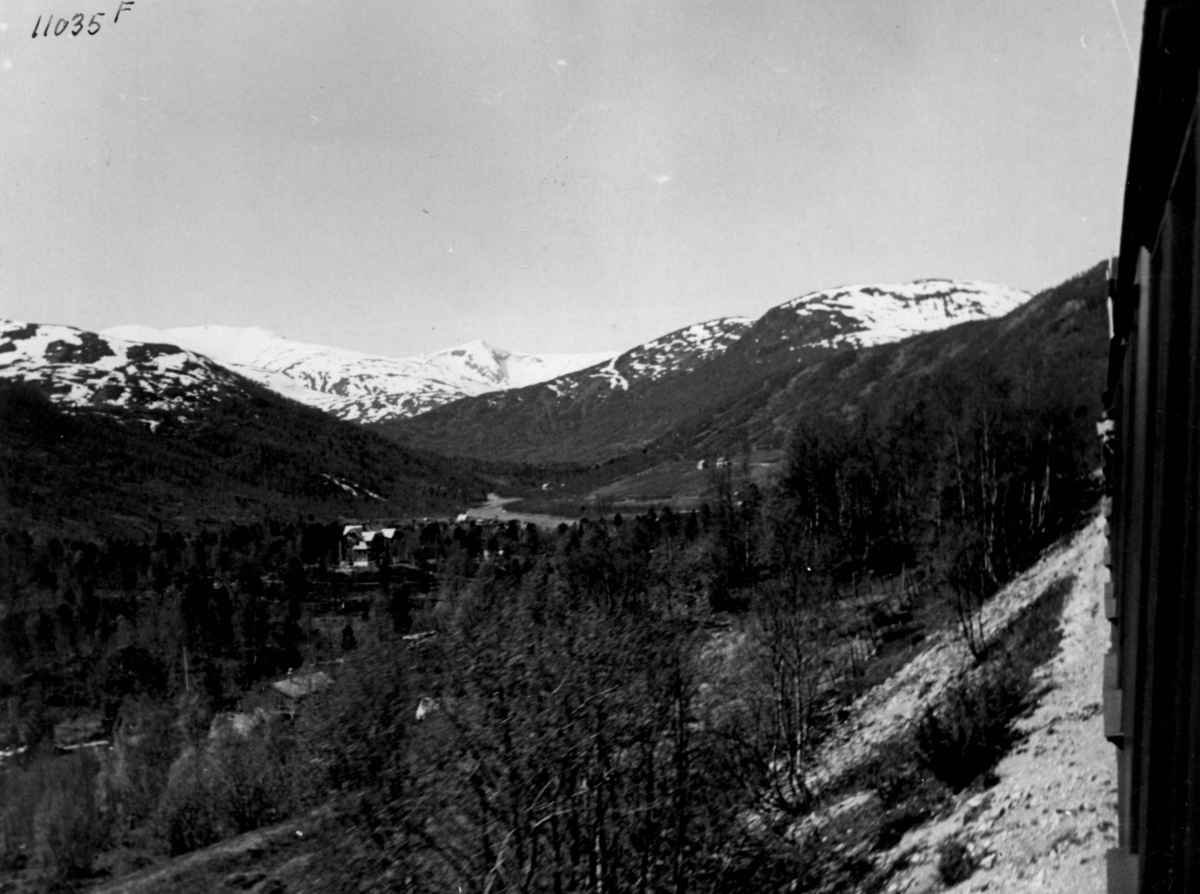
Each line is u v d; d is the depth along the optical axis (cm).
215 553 11769
